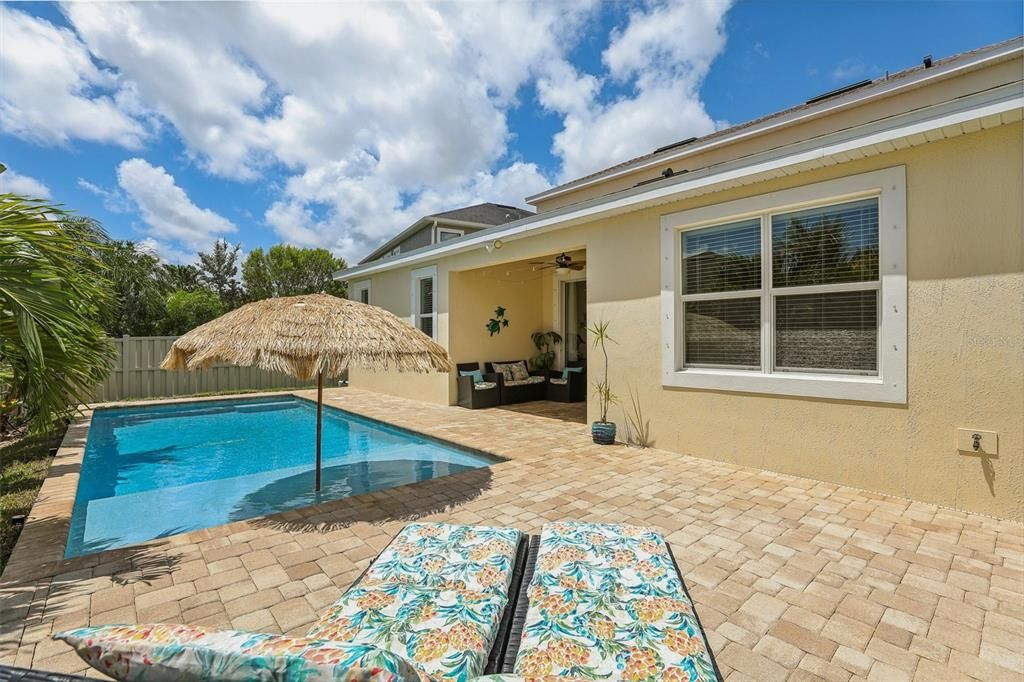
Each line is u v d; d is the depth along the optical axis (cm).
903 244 437
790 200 505
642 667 156
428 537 261
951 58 664
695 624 185
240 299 3178
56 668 213
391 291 1252
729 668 217
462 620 183
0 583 285
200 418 1046
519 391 1072
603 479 503
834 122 777
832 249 489
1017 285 385
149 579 292
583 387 1097
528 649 166
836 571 306
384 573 220
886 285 447
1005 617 256
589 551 243
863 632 243
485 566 227
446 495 454
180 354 492
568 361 1178
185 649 103
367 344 456
